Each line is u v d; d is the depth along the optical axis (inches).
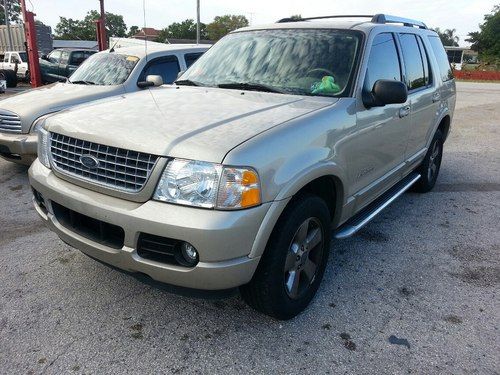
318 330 113.1
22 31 1048.2
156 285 101.2
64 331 110.0
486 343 109.7
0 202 197.6
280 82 136.9
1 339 106.6
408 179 193.8
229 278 94.4
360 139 129.0
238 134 99.0
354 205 135.8
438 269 145.8
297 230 107.2
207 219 90.0
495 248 162.4
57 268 139.2
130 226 95.6
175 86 151.3
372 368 100.7
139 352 103.7
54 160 115.4
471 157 303.6
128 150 98.6
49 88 266.1
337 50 139.0
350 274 140.9
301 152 104.5
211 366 100.0
